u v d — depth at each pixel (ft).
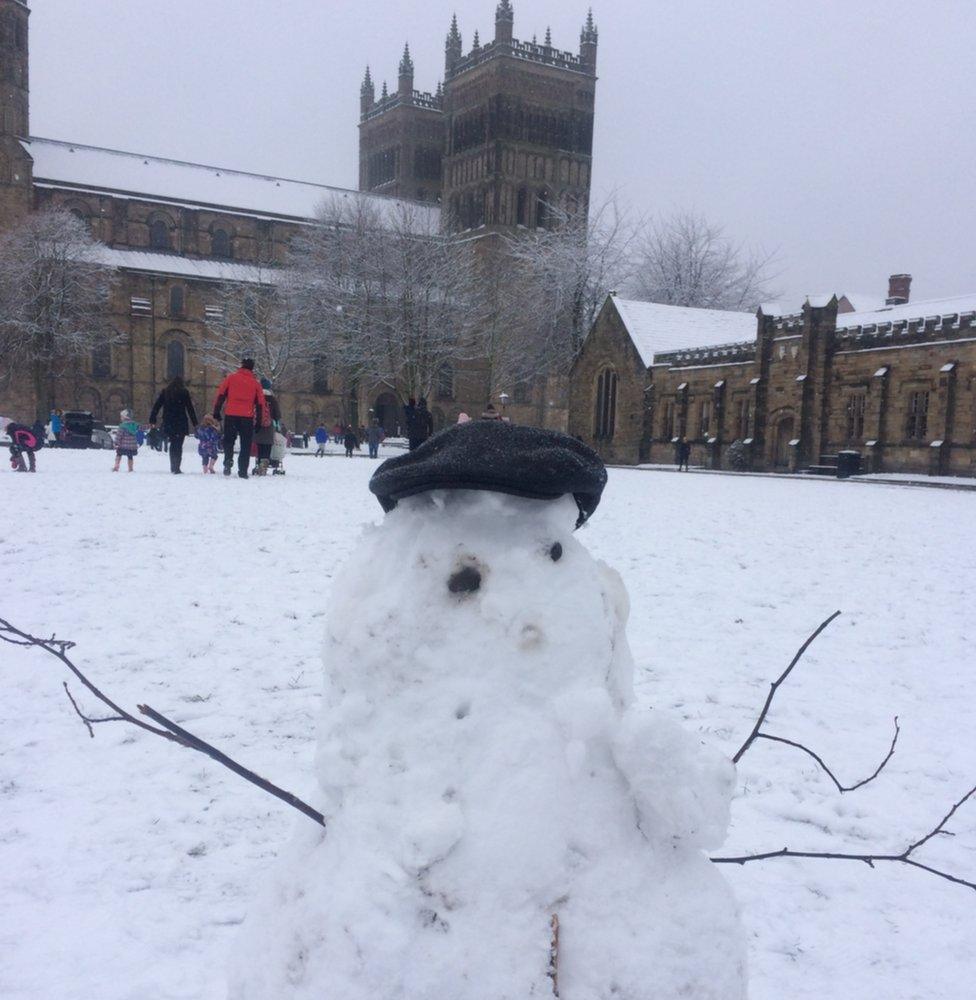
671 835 4.41
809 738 14.83
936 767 13.76
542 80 293.02
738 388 156.25
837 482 119.85
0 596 21.52
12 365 213.46
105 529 32.37
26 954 8.25
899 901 9.89
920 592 28.19
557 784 4.32
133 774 12.12
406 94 339.77
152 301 255.70
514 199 291.17
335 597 4.82
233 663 17.16
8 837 10.32
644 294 245.24
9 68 243.81
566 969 4.15
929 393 125.90
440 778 4.30
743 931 4.66
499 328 195.42
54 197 256.32
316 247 205.98
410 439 84.89
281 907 4.62
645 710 4.53
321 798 4.83
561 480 4.62
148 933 8.59
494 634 4.45
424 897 4.17
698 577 29.30
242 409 57.47
